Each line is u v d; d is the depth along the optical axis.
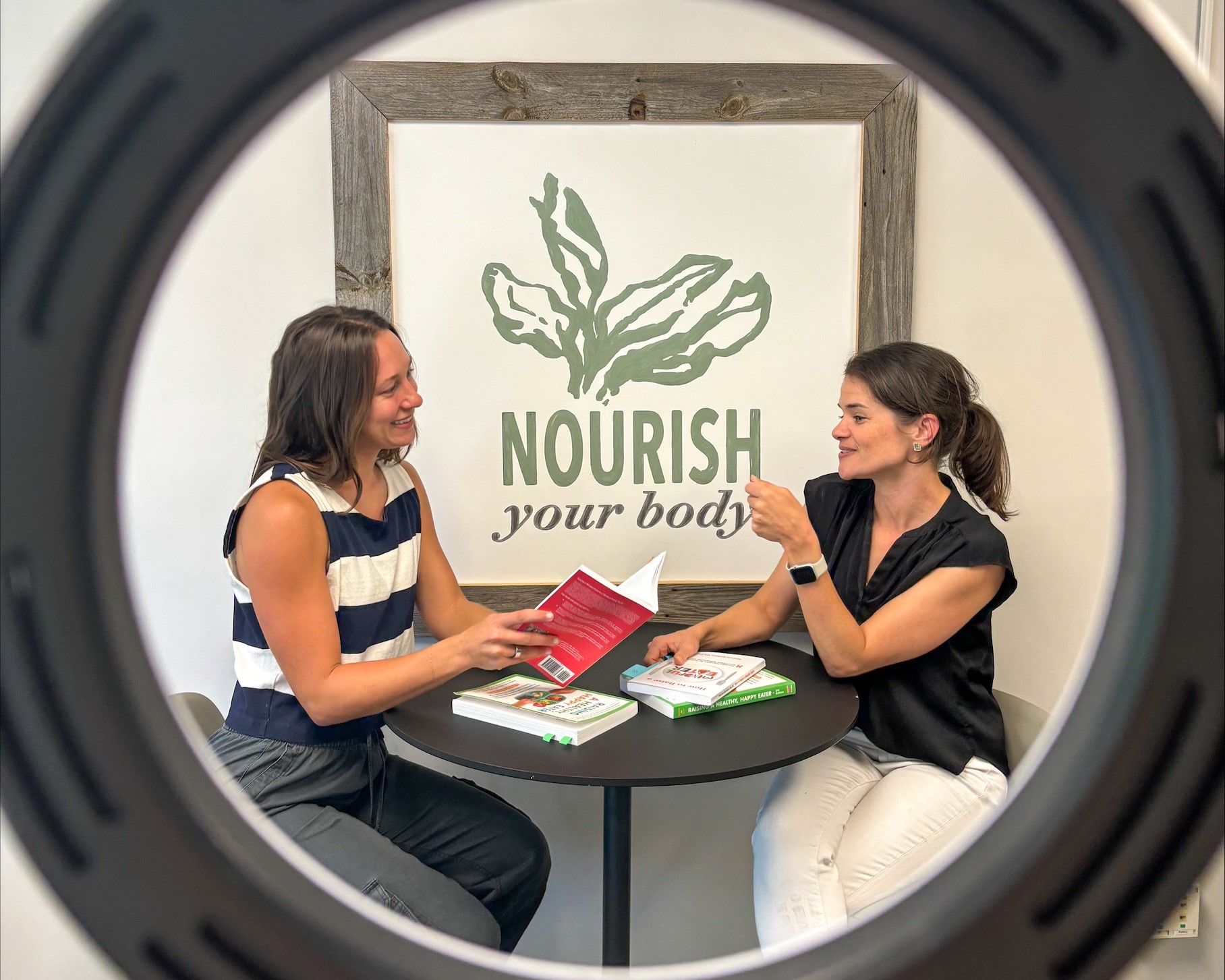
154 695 0.24
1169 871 0.25
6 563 0.22
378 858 1.24
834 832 1.40
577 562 1.77
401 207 1.69
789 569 1.40
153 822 0.24
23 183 0.22
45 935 1.56
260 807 1.26
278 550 1.21
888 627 1.39
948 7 0.23
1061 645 1.81
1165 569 0.24
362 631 1.35
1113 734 0.24
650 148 1.70
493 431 1.75
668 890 1.87
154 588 1.74
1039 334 1.75
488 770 1.12
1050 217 0.25
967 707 1.44
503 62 1.67
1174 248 0.23
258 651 1.31
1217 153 0.23
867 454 1.46
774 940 1.36
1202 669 0.24
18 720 0.23
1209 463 0.24
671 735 1.22
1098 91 0.23
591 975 0.27
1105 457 1.76
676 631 1.64
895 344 1.50
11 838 0.23
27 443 0.22
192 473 1.73
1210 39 1.55
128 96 0.22
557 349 1.73
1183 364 0.24
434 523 1.75
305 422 1.31
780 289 1.73
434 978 0.26
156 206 0.22
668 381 1.75
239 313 1.71
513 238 1.71
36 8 1.58
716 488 1.77
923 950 0.25
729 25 1.68
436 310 1.71
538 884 1.47
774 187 1.71
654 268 1.72
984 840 0.26
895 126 1.68
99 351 0.22
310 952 0.25
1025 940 0.25
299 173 1.69
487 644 1.23
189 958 0.25
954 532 1.45
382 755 1.45
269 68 0.22
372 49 0.23
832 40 1.68
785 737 1.21
